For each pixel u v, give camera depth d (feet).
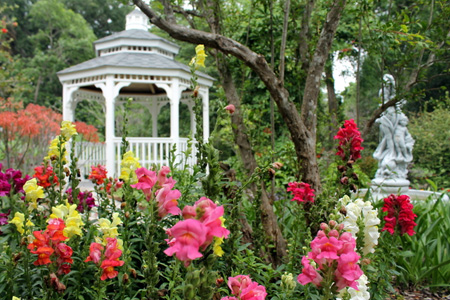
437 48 13.12
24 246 6.54
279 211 13.51
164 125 67.87
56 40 108.58
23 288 6.95
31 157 28.09
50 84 98.94
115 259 6.05
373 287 9.98
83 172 37.17
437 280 13.67
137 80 31.45
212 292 3.96
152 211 5.19
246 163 12.48
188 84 33.86
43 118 28.43
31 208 7.72
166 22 10.82
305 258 5.47
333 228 5.35
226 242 8.04
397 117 25.46
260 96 32.65
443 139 41.27
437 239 13.96
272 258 11.05
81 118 84.74
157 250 5.27
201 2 12.89
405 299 13.00
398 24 12.98
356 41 16.61
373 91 52.42
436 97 55.01
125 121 8.78
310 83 11.98
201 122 8.97
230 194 9.95
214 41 10.66
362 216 7.93
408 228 10.32
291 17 14.79
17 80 39.11
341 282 5.02
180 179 9.36
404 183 24.85
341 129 10.52
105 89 31.35
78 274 6.79
